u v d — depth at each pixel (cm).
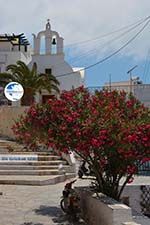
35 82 3938
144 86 3341
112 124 1059
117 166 1170
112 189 1209
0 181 2002
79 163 2356
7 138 3147
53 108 1137
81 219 1255
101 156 1123
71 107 1141
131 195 1465
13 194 1712
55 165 2319
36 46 4688
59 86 4638
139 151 1088
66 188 1296
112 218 968
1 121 3256
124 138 1041
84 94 1184
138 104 1227
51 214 1317
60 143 1115
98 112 1100
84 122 1074
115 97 1221
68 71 4650
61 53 4666
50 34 4675
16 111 3206
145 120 1122
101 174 1200
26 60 5162
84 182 2056
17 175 2175
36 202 1530
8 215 1302
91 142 1057
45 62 4662
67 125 1098
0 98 3850
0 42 4978
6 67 4444
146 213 1462
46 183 1994
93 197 1140
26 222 1209
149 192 1484
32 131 1191
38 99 4147
